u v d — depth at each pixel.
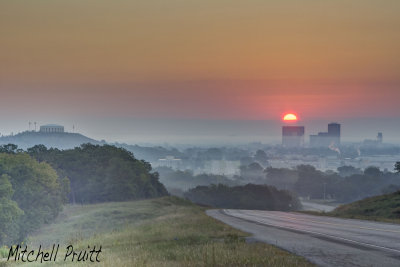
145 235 37.38
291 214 74.12
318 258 22.53
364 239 30.17
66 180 134.00
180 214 75.75
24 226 97.75
